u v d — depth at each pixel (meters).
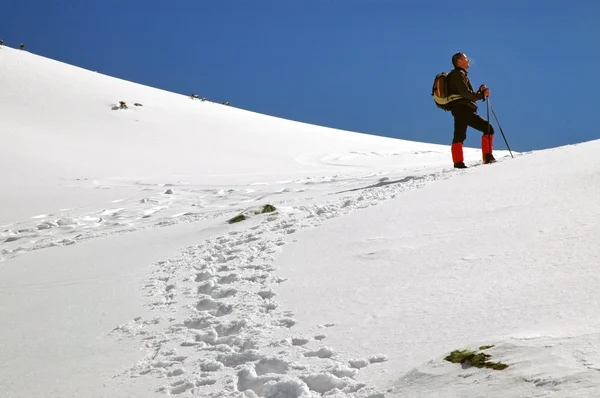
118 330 4.62
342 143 37.69
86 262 7.74
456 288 3.84
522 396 2.16
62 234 12.27
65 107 38.75
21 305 5.91
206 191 17.67
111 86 45.22
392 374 2.80
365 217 6.73
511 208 5.66
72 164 25.48
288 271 5.29
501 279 3.82
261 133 38.59
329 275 4.86
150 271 6.51
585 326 2.69
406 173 15.92
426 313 3.52
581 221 4.66
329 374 2.94
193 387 3.28
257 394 3.03
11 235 12.90
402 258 4.83
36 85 41.91
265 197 14.11
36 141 29.70
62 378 3.76
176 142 33.62
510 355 2.47
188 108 43.81
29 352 4.39
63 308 5.52
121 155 28.91
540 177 6.86
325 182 16.75
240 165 27.88
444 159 29.84
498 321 3.12
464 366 2.53
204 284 5.41
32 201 17.80
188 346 3.98
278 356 3.37
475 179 7.80
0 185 20.59
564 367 2.25
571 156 7.94
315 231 6.64
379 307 3.82
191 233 8.57
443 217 5.92
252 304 4.55
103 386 3.53
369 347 3.23
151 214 13.80
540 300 3.28
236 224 8.35
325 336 3.55
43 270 7.66
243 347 3.72
